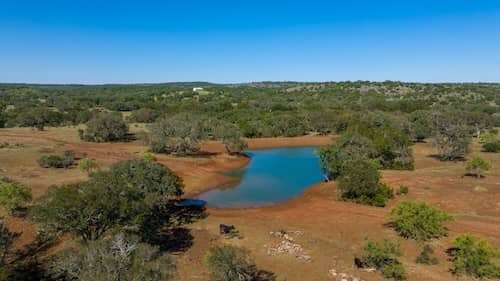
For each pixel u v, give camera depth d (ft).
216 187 171.83
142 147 248.11
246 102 519.19
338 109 411.54
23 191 107.55
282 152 273.33
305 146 299.79
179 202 146.82
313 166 221.87
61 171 169.17
